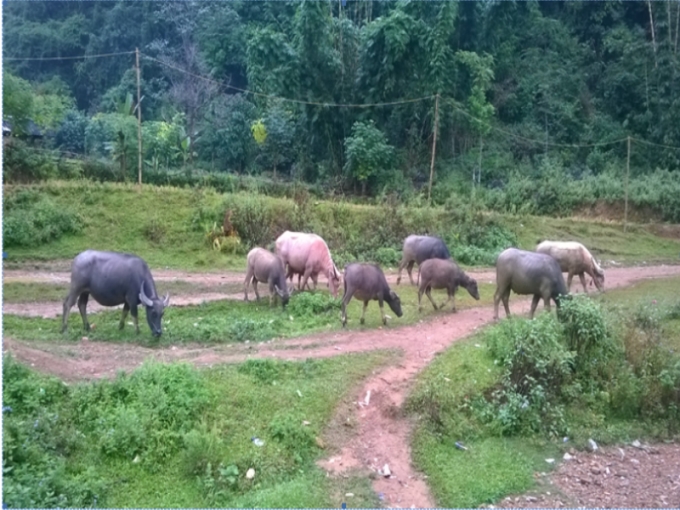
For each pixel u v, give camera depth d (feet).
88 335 45.73
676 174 119.96
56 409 33.76
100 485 30.58
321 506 30.63
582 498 34.04
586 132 132.98
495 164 119.24
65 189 81.10
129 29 143.84
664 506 33.68
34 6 160.56
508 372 41.96
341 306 53.72
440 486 33.06
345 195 103.86
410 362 43.62
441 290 63.52
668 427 42.80
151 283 45.98
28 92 101.55
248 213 79.61
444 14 110.11
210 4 137.39
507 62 136.36
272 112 110.42
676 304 59.67
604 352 45.55
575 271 63.46
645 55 134.92
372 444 35.76
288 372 40.50
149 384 35.68
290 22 130.62
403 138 114.62
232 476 31.81
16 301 55.62
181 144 109.81
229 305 56.80
